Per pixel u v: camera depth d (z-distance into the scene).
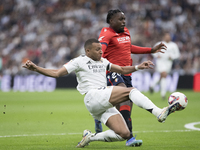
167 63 51.16
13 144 19.33
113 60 20.59
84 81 17.59
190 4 98.44
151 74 71.88
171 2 98.50
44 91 76.31
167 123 28.69
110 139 17.05
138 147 18.12
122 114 19.02
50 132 24.39
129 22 94.94
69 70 17.17
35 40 98.31
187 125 27.34
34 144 19.34
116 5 100.25
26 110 40.16
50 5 106.06
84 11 101.62
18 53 95.62
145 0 99.50
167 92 68.19
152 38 90.62
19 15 106.56
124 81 20.94
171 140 20.34
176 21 95.00
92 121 30.88
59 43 94.56
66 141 20.48
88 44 17.48
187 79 71.94
